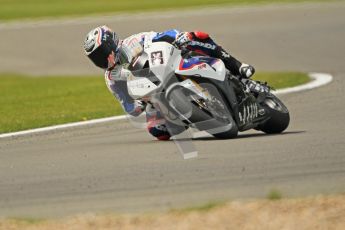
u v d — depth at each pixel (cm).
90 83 6519
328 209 1986
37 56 8056
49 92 6100
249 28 8238
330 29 7738
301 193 2166
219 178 2438
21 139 3703
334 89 4616
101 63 3083
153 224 1972
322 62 6272
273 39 7569
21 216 2167
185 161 2741
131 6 11038
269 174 2439
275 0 10025
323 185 2247
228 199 2162
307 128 3350
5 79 7138
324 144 2859
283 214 1969
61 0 12850
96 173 2672
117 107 4791
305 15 8638
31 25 9619
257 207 2030
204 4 10406
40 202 2322
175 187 2369
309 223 1905
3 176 2756
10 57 8062
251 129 3519
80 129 3903
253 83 3309
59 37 8800
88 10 10912
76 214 2136
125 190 2384
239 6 9806
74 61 7769
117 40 3077
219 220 1959
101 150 3161
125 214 2083
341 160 2561
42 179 2648
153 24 9038
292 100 4356
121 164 2792
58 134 3784
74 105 5094
